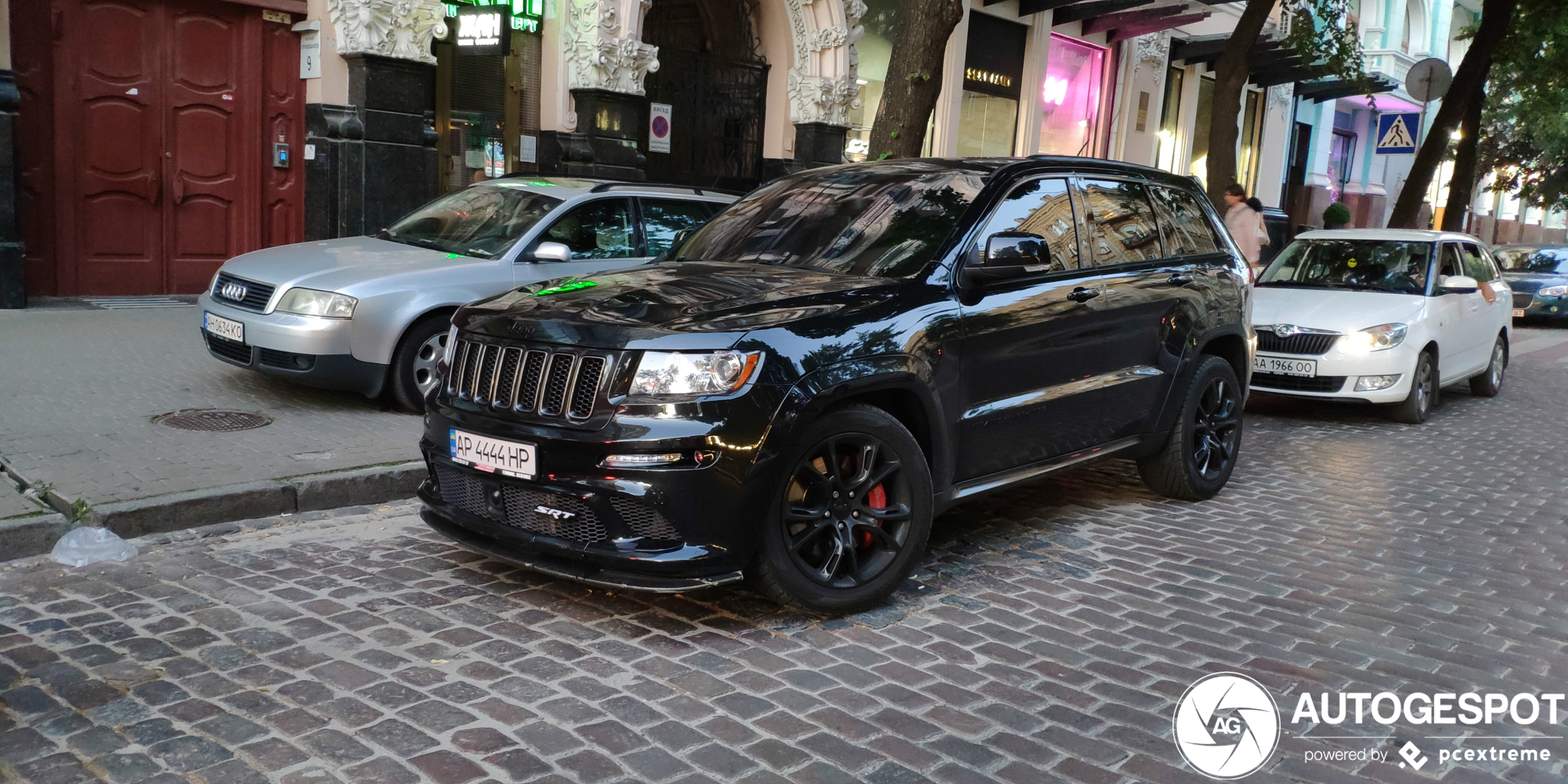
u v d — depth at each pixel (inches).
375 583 178.9
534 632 161.2
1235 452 265.9
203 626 158.1
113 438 237.0
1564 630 181.0
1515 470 312.8
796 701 141.9
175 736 125.7
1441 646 171.2
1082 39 791.1
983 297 193.0
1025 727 137.6
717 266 197.6
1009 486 204.7
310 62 447.5
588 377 159.2
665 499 153.9
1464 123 765.3
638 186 330.3
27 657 145.4
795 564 164.7
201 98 435.8
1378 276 403.9
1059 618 176.6
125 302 412.2
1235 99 517.0
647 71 520.7
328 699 136.5
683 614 170.6
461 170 488.7
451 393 176.2
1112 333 221.8
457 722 132.0
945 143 696.4
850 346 168.9
